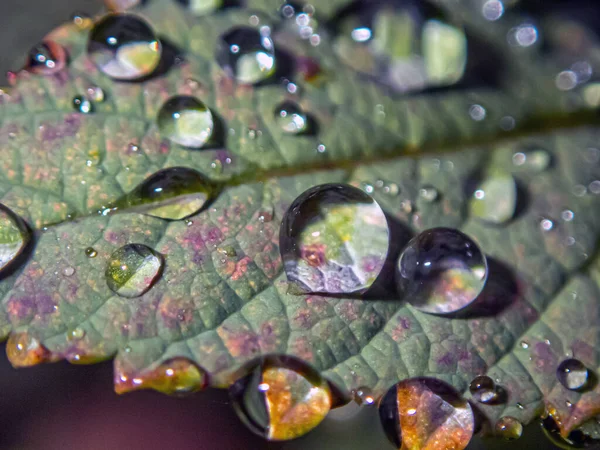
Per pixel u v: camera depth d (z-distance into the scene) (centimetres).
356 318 5
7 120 5
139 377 5
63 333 5
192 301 5
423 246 6
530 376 5
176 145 6
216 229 5
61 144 5
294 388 5
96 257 5
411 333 5
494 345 6
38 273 5
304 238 5
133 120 6
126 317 5
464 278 6
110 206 5
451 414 5
